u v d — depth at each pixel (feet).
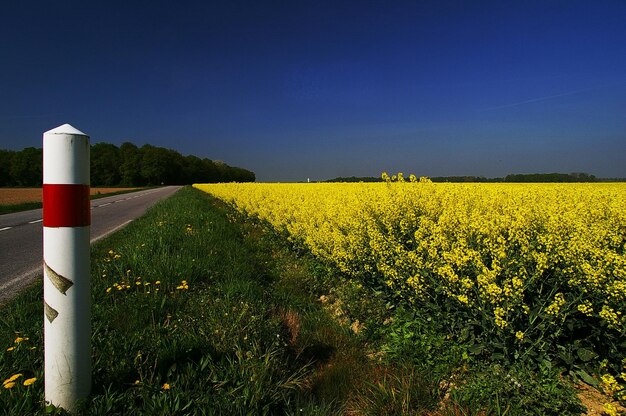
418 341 12.11
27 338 10.08
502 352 11.14
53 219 7.12
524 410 8.95
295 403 9.47
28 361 9.32
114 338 10.78
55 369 7.34
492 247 12.51
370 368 11.50
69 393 7.39
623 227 15.70
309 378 11.09
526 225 13.66
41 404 7.59
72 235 7.24
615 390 9.59
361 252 18.01
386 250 16.30
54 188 7.07
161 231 28.04
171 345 10.32
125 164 362.94
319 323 14.76
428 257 13.75
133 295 14.80
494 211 17.63
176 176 396.37
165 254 19.98
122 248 22.97
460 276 12.57
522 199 22.77
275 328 12.55
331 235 21.56
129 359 9.66
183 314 13.05
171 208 52.21
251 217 45.32
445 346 12.00
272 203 39.75
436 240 13.51
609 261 10.30
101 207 76.02
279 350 11.30
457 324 12.49
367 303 15.83
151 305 13.64
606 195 27.37
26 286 18.57
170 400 8.04
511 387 9.36
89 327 7.64
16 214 64.49
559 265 11.82
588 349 11.16
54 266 7.19
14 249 29.84
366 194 22.53
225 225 36.78
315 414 8.96
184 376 9.00
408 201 18.79
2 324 12.23
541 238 12.09
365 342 13.83
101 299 14.51
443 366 11.12
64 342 7.32
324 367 11.84
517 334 10.19
